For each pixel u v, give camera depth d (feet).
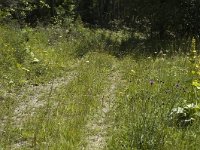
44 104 32.27
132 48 60.13
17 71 41.27
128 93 34.40
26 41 54.03
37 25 74.02
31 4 88.69
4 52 45.65
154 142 23.15
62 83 39.65
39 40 57.72
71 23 82.64
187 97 30.17
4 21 65.82
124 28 97.81
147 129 23.84
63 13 90.58
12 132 26.35
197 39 67.26
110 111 29.96
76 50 54.65
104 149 23.65
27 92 36.17
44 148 23.86
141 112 26.71
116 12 117.08
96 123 28.12
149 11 77.92
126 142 23.66
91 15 116.88
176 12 76.23
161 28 77.51
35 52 49.57
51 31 66.33
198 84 29.71
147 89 34.22
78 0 116.98
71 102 32.35
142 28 92.89
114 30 95.50
